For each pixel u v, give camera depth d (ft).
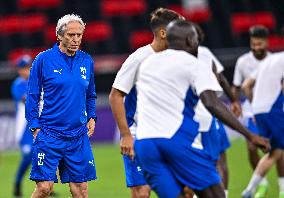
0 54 264.52
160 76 53.11
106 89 197.98
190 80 52.39
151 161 53.01
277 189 107.76
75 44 67.41
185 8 289.33
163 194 52.85
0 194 111.65
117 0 285.84
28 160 107.24
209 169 52.47
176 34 54.24
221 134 80.12
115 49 271.90
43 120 68.44
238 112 88.17
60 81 67.77
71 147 68.80
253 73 97.71
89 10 283.59
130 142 60.80
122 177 127.34
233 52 236.63
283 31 96.89
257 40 104.06
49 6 282.56
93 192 109.70
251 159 101.86
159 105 52.85
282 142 89.10
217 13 288.51
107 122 189.47
